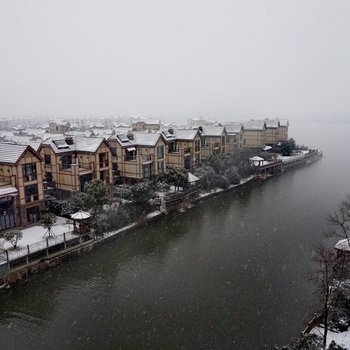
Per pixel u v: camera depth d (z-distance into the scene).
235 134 79.94
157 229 44.31
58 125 90.62
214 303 28.19
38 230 38.38
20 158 38.06
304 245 39.56
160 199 49.66
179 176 52.59
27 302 28.36
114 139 55.50
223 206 54.59
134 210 44.84
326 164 92.94
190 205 54.22
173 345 23.41
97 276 32.56
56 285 30.89
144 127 90.88
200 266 34.59
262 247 39.09
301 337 22.48
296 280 31.62
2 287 30.06
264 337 24.09
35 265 32.44
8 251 32.50
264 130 93.56
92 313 26.97
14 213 38.34
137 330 24.95
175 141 66.50
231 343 23.55
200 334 24.47
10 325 25.53
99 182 42.19
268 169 78.44
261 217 49.56
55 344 23.56
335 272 25.17
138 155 55.34
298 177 76.31
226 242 40.56
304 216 50.00
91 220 40.16
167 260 35.94
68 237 36.56
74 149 49.53
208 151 75.12
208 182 60.41
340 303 24.17
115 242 40.09
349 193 62.12
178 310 27.28
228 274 32.94
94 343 23.67
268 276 32.47
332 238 41.47
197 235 42.69
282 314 26.64
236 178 66.50
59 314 26.86
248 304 27.98
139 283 31.39
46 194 47.03
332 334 22.80
